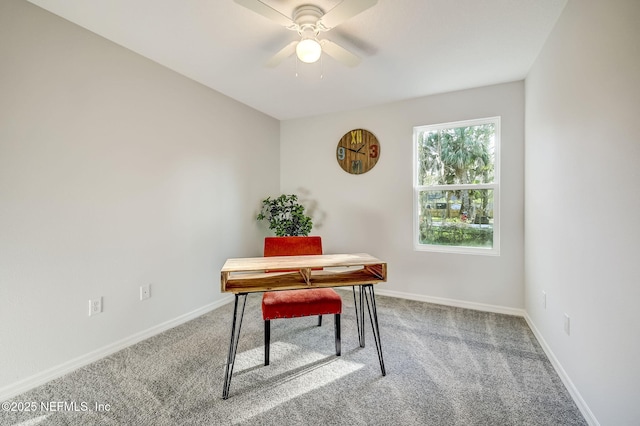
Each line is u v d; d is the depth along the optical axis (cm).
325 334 238
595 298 135
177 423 140
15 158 161
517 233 279
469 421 141
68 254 185
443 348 213
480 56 230
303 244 233
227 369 159
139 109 228
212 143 298
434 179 324
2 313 157
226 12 178
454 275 307
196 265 280
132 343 221
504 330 244
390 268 341
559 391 163
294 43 185
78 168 190
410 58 234
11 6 160
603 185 129
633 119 107
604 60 128
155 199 241
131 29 195
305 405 152
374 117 347
